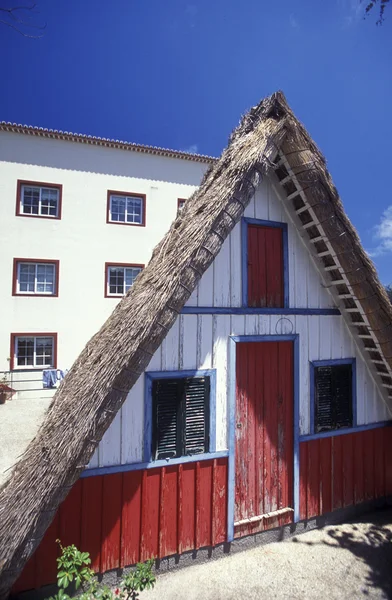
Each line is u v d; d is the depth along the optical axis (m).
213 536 3.73
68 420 2.66
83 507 3.22
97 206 14.03
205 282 3.85
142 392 3.51
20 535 2.42
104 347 2.90
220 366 3.87
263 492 4.07
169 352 3.63
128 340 2.83
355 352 4.76
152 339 2.95
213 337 3.85
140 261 14.55
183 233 3.30
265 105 3.82
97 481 3.29
